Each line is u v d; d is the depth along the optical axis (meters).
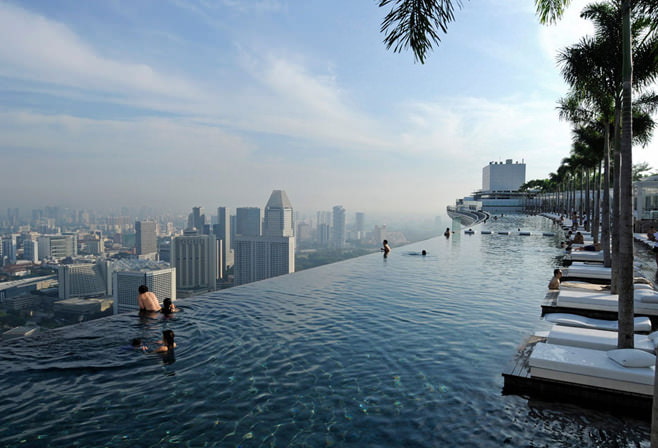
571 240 28.86
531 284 14.94
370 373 6.74
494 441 4.76
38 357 7.84
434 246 29.55
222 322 10.11
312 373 6.78
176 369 7.11
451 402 5.71
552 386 5.96
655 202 32.97
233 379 6.60
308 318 10.34
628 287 6.59
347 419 5.25
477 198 157.25
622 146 7.04
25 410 5.66
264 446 4.66
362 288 14.38
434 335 8.73
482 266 19.77
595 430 5.04
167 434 4.95
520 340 8.35
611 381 5.65
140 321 10.34
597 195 26.91
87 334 9.25
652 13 6.66
